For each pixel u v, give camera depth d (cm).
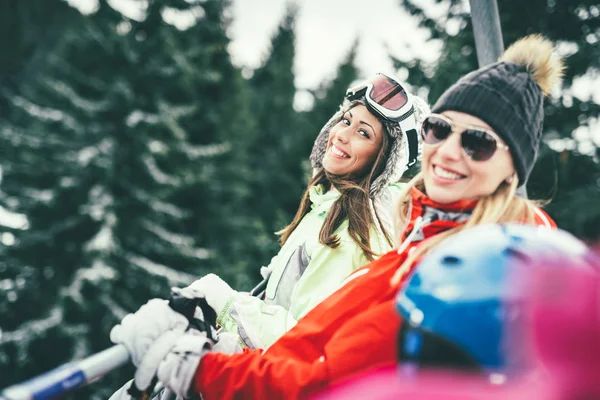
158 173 1439
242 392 117
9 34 2531
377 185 210
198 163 1609
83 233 1380
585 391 50
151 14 1612
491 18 213
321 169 226
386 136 211
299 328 127
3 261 1366
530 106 120
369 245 186
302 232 202
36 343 1237
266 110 2758
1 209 1414
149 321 128
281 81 2864
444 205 121
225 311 167
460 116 119
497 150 117
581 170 599
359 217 191
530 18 569
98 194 1378
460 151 117
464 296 66
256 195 2233
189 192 1620
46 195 1374
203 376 122
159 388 155
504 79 119
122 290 1352
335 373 109
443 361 67
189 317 136
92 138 1450
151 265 1377
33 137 1466
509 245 72
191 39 1725
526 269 65
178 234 1585
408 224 128
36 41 2564
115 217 1363
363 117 211
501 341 61
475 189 118
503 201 118
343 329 115
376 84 212
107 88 1504
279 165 2258
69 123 1448
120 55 1527
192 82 1648
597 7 588
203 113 1744
